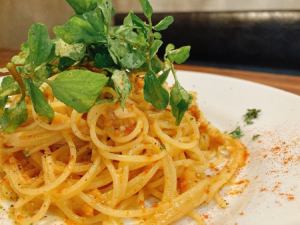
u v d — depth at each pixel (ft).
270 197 0.31
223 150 0.42
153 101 0.34
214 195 0.35
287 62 0.85
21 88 0.32
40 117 0.35
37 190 0.34
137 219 0.34
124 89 0.31
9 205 0.35
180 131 0.38
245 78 0.59
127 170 0.35
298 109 0.44
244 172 0.38
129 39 0.32
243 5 1.04
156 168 0.35
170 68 0.35
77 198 0.34
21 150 0.37
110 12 0.33
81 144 0.36
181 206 0.33
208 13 0.90
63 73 0.31
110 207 0.34
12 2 0.91
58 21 0.97
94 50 0.33
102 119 0.35
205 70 0.63
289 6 0.99
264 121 0.44
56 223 0.33
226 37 0.88
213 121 0.46
